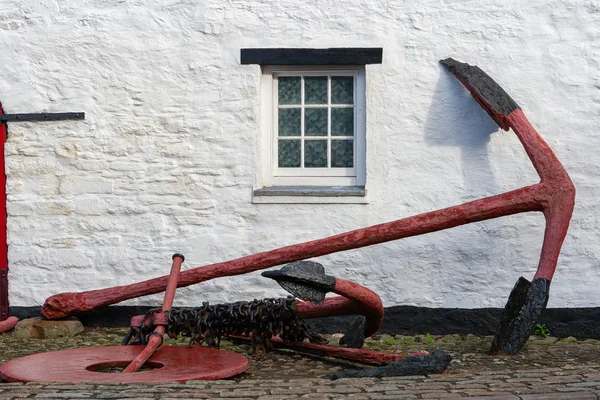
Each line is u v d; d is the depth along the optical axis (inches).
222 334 277.1
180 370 226.2
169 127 327.3
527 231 319.3
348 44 323.3
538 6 320.2
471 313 320.5
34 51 330.6
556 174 279.3
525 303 268.1
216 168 326.3
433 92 322.0
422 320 321.4
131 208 327.6
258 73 326.3
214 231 326.0
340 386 201.6
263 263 291.6
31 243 330.3
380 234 282.0
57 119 329.1
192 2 327.0
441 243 321.4
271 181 335.6
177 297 326.6
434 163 322.0
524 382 203.2
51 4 330.0
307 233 323.6
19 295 330.6
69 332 313.4
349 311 265.3
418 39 322.3
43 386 200.7
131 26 328.2
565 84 319.3
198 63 326.6
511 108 295.3
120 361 244.5
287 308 267.0
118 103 328.5
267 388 199.3
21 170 330.3
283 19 325.1
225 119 326.3
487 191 320.5
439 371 224.4
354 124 332.2
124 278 327.9
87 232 329.1
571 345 295.6
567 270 319.3
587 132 318.7
